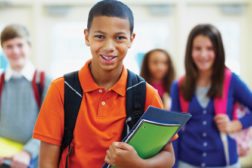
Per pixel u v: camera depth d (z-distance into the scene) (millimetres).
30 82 1470
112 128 779
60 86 808
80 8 2795
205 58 1422
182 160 1448
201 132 1415
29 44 1560
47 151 794
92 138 768
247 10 2926
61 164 801
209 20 2902
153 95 827
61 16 2787
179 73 2852
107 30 723
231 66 2980
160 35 2871
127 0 2773
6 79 1485
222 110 1408
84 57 2848
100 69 790
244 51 2961
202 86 1471
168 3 2830
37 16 2730
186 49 1503
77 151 779
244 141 1462
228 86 1430
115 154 697
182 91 1479
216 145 1394
